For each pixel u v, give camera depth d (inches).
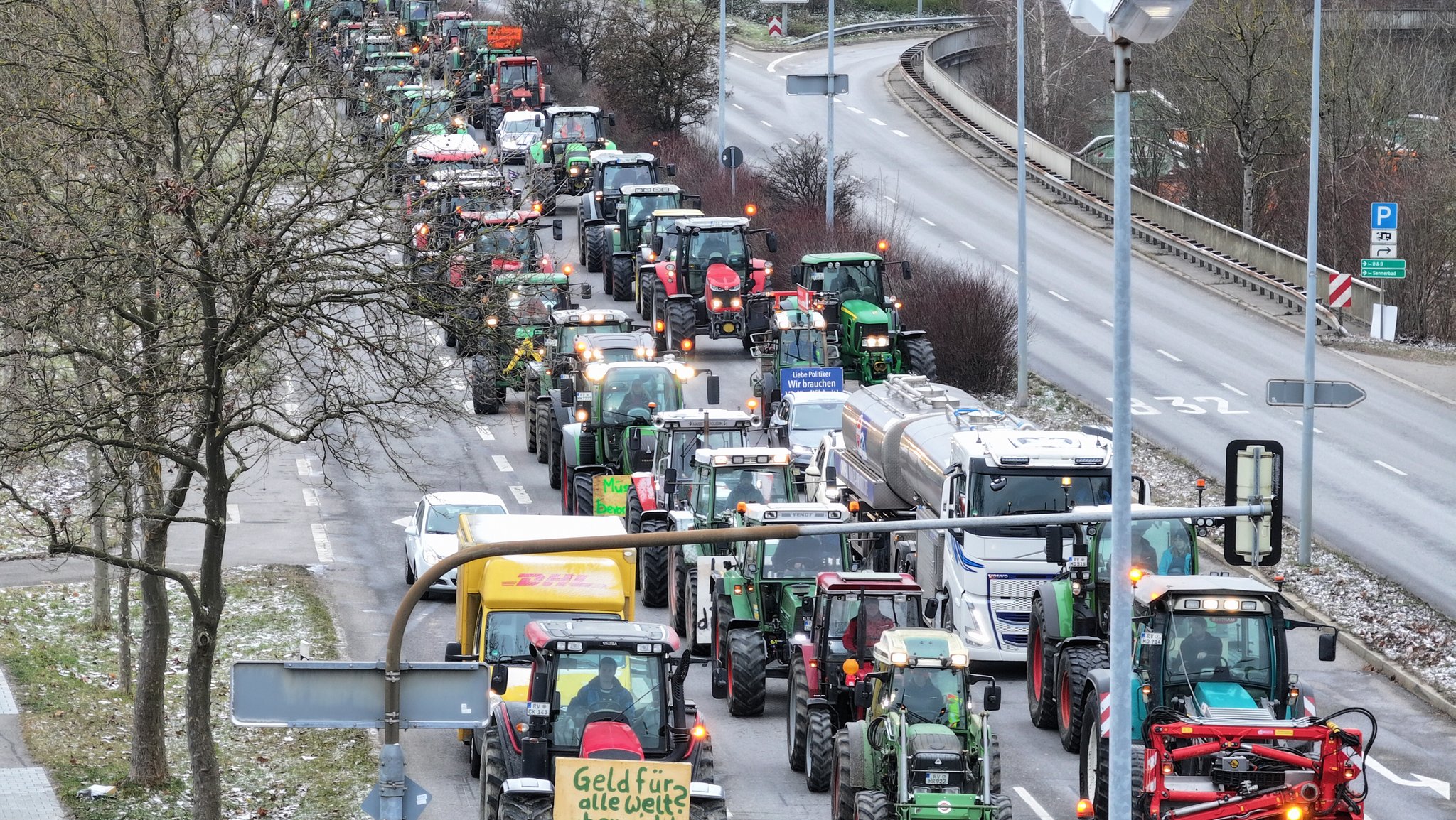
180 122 3420.3
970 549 4160.9
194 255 3157.0
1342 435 6451.8
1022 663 4389.8
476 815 3427.7
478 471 6200.8
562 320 6353.3
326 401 3366.1
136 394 3061.0
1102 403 6791.3
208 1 4237.2
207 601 3193.9
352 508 5787.4
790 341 6407.5
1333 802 2901.1
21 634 4466.0
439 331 7583.7
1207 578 3169.3
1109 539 3801.7
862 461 5054.1
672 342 7258.9
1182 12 2185.0
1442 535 5403.5
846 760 3120.1
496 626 3604.8
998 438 4242.1
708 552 4320.9
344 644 4446.4
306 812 3449.8
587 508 5265.8
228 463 6259.8
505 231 4266.7
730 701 4042.8
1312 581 4968.0
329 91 3796.8
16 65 3208.7
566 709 2947.8
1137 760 3002.0
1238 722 2957.7
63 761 3656.5
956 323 7012.8
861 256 6692.9
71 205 3257.9
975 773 3046.3
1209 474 5910.4
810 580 4005.9
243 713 2399.1
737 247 7377.0
